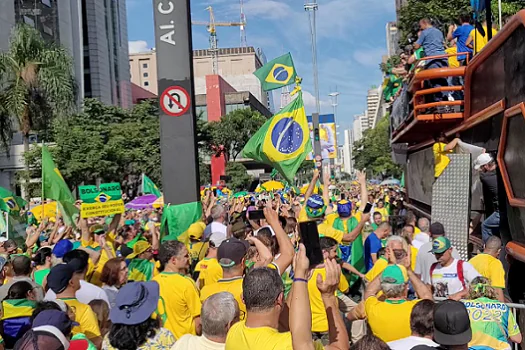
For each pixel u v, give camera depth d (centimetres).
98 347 476
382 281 449
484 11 926
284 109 916
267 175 3222
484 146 787
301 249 323
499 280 618
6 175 5175
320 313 477
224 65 15775
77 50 8256
